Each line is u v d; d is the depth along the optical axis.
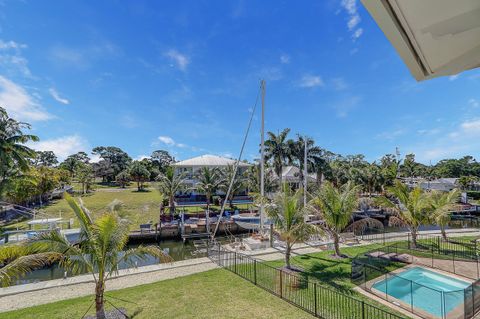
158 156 84.44
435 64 1.85
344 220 15.45
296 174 45.47
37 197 37.94
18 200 29.91
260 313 9.09
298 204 14.12
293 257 15.43
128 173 63.62
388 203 18.44
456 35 1.50
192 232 25.28
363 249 17.25
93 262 9.09
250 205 37.44
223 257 15.96
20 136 24.66
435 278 12.50
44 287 11.68
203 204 40.72
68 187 56.50
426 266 13.63
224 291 10.99
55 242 8.41
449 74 1.97
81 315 9.21
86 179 56.12
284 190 14.76
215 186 33.25
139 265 15.80
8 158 23.97
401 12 1.36
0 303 10.23
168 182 32.66
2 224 26.50
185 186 35.31
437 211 17.52
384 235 20.91
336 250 15.73
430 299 10.11
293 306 9.55
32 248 8.01
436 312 9.03
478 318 8.41
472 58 1.75
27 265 7.46
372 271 12.19
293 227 13.18
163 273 13.38
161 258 9.54
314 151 35.69
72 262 8.70
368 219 19.02
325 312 9.02
